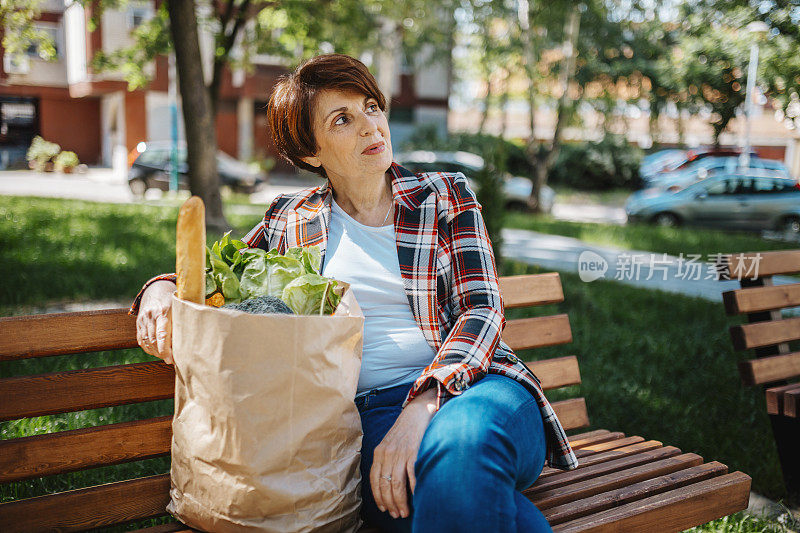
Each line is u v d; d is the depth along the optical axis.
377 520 1.62
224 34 11.84
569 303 6.55
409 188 1.90
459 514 1.35
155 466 2.93
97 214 11.27
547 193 18.89
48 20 28.11
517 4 17.97
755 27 11.27
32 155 26.56
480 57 20.45
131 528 2.47
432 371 1.61
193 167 10.69
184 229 1.45
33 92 28.56
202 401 1.43
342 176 1.88
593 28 19.12
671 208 15.42
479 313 1.75
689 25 14.29
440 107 29.31
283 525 1.44
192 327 1.41
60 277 6.32
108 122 28.91
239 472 1.41
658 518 1.83
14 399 1.60
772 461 3.19
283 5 12.64
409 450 1.51
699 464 2.15
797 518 2.73
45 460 1.63
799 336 2.98
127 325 1.72
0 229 8.70
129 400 1.74
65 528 1.63
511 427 1.50
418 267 1.83
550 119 34.31
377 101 1.87
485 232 1.90
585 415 2.48
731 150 22.44
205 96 10.64
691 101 16.14
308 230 1.94
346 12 13.59
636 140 31.17
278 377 1.39
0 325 1.57
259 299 1.52
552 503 1.84
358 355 1.53
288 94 1.86
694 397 4.08
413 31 17.31
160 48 12.87
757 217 14.83
